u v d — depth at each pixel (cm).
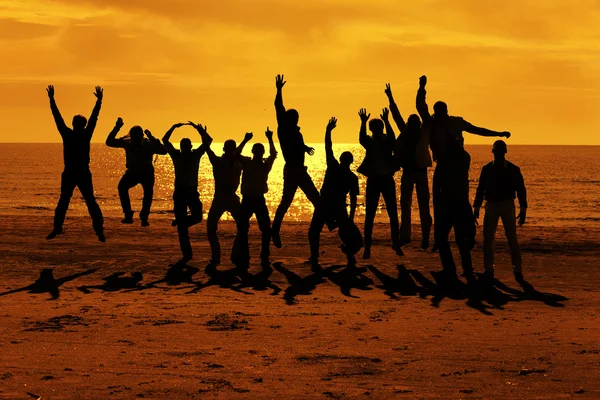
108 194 6931
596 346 867
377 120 1428
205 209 4775
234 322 992
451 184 1285
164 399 665
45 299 1158
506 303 1146
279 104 1429
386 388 698
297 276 1367
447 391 689
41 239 1805
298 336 914
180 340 889
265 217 1452
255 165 1439
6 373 743
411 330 952
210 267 1453
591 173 12462
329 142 1408
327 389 695
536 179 10388
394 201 1478
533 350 848
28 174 10844
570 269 1446
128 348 849
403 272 1398
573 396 674
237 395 676
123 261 1520
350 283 1303
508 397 671
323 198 1419
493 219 1314
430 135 1292
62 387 697
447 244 1304
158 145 1497
